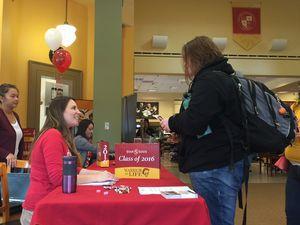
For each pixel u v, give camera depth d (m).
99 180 1.93
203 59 1.90
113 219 1.48
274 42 9.75
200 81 1.80
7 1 5.28
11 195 2.82
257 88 1.90
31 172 2.03
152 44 9.60
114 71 4.64
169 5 9.79
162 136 13.28
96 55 4.65
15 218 2.63
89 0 6.78
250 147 1.83
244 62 9.88
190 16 9.83
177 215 1.49
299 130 2.25
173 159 12.89
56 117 2.15
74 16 6.70
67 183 1.67
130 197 1.57
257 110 1.85
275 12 10.06
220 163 1.79
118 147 2.28
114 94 4.62
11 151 3.44
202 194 1.82
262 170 10.51
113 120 4.58
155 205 1.50
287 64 9.98
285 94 15.53
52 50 5.61
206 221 1.49
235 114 1.81
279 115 1.89
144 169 2.25
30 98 5.85
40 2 6.08
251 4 10.03
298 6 10.12
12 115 3.59
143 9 9.73
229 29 9.91
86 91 6.89
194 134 1.78
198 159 1.82
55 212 1.46
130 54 7.75
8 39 5.33
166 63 9.66
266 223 4.26
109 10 4.68
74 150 2.21
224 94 1.77
